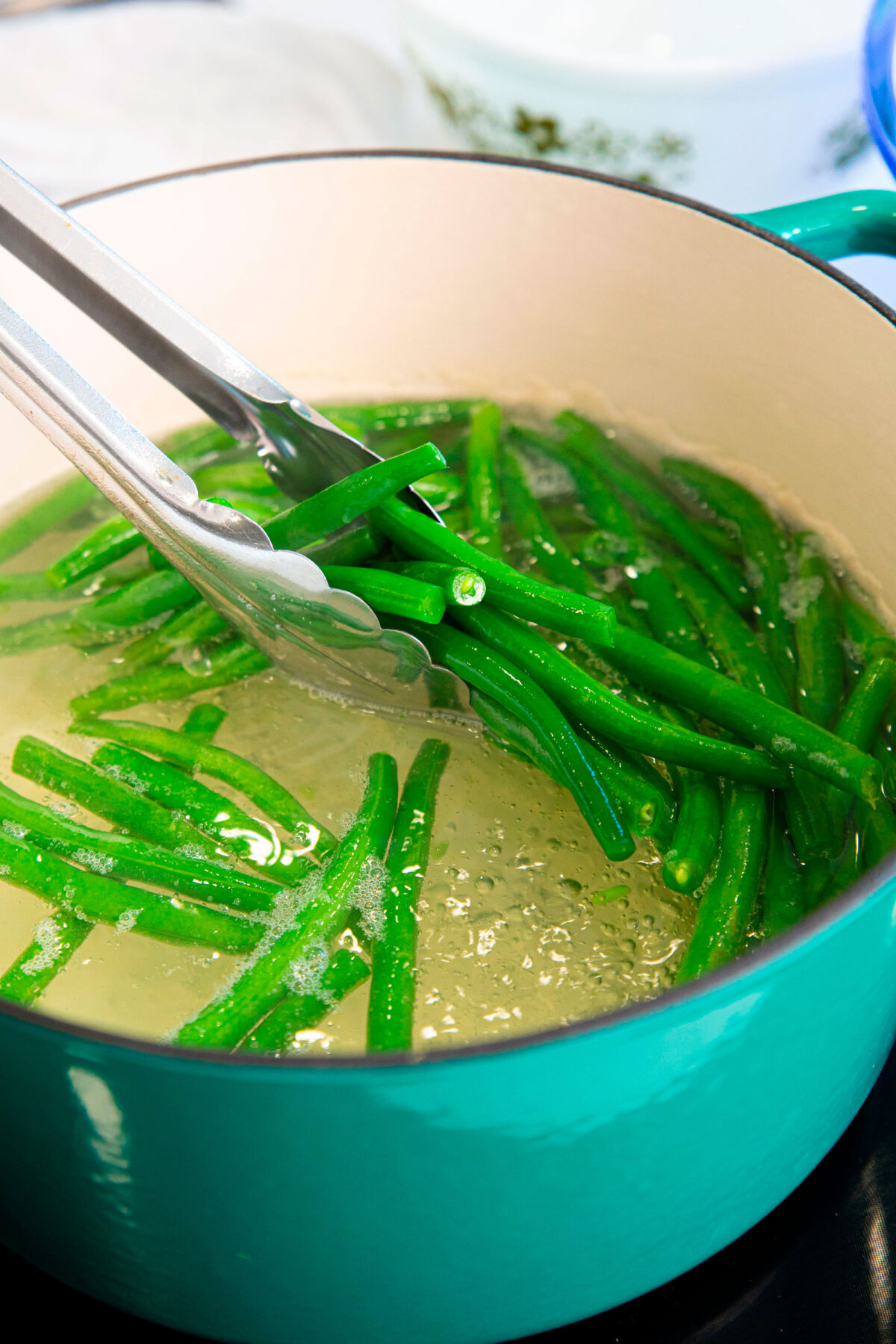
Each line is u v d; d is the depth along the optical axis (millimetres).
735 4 908
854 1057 552
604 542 688
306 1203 515
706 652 656
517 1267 537
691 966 578
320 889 590
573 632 609
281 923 587
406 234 707
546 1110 500
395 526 629
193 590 658
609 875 600
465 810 613
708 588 670
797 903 593
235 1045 570
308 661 636
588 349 721
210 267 710
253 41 1151
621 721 606
